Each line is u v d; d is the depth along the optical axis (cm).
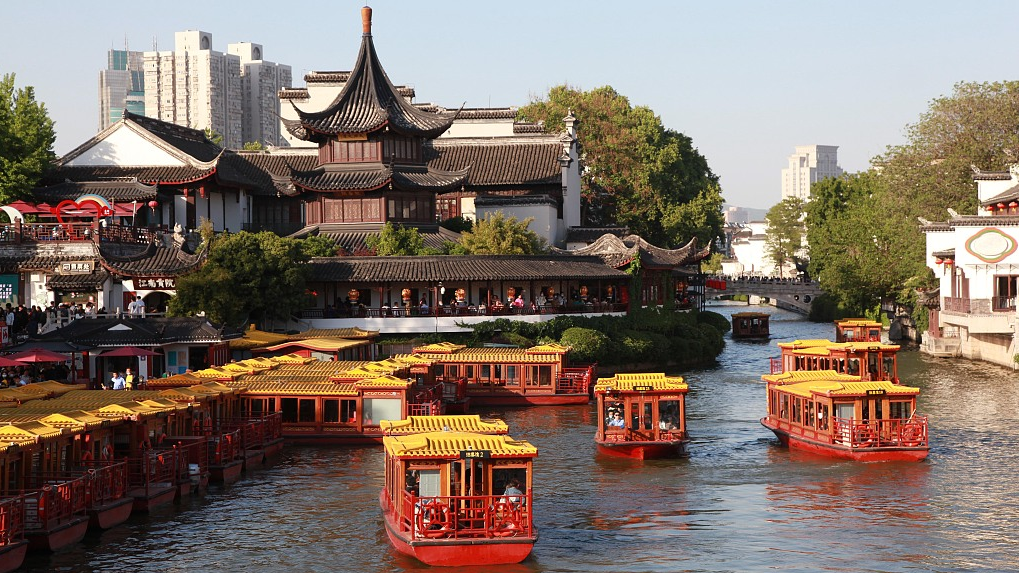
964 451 5109
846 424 4962
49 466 3762
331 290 8525
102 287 6869
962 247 8675
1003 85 10650
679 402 5122
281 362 6450
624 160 13788
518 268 8525
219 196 9975
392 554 3572
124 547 3653
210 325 6500
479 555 3350
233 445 4831
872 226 12012
